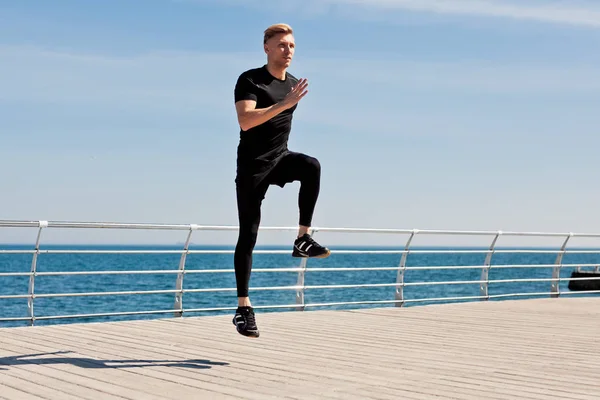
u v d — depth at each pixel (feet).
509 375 13.28
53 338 17.78
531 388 12.01
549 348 17.11
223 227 24.93
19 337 17.93
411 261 321.73
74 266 244.63
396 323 22.39
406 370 13.69
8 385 11.62
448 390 11.72
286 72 14.93
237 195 14.83
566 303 31.04
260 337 18.53
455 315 25.26
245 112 13.79
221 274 183.11
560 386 12.23
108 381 12.07
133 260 284.20
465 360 15.07
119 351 15.65
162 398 10.75
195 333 19.10
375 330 20.44
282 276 163.02
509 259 380.78
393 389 11.74
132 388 11.49
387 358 15.19
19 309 87.40
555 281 35.29
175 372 13.04
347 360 14.80
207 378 12.50
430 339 18.58
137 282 143.84
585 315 25.75
